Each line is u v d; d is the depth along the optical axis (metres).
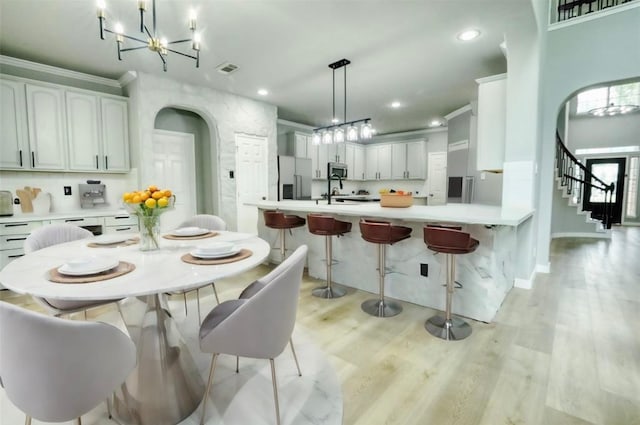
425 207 3.13
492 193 4.79
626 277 3.54
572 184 6.93
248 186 5.03
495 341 2.12
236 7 2.46
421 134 7.52
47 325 0.89
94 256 1.63
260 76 3.97
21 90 3.29
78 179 3.86
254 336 1.27
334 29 2.82
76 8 2.45
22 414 1.46
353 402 1.53
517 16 2.62
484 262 2.40
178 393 1.48
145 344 1.55
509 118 3.08
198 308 2.52
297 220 3.43
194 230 2.28
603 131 8.20
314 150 6.96
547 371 1.77
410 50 3.24
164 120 4.61
